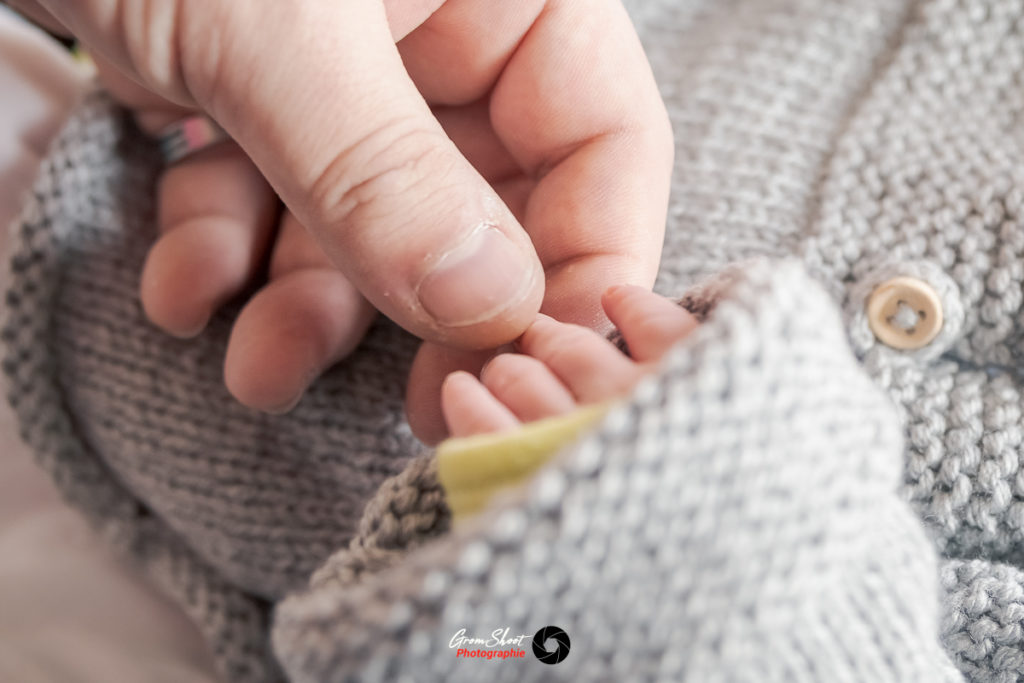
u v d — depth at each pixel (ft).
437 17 0.74
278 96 0.64
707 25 0.90
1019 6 0.81
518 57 0.74
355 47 0.64
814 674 0.60
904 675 0.62
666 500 0.57
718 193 0.80
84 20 0.64
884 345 0.74
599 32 0.74
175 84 0.66
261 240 0.80
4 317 0.81
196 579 0.83
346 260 0.67
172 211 0.81
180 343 0.80
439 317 0.66
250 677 0.82
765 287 0.60
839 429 0.60
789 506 0.59
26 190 0.85
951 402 0.73
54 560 0.85
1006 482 0.71
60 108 0.89
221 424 0.79
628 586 0.57
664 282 0.78
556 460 0.57
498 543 0.57
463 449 0.60
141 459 0.80
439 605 0.57
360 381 0.78
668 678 0.58
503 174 0.78
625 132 0.74
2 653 0.82
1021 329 0.73
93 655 0.82
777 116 0.83
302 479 0.78
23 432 0.82
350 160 0.64
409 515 0.64
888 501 0.67
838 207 0.78
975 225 0.75
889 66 0.83
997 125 0.80
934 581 0.66
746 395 0.58
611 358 0.62
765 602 0.58
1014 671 0.68
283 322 0.74
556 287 0.71
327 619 0.58
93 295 0.82
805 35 0.85
